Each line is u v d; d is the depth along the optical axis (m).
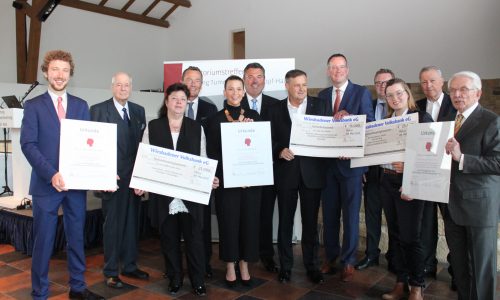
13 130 3.82
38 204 2.32
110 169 2.40
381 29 7.16
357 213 2.81
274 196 2.98
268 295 2.64
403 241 2.36
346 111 2.77
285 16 8.39
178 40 10.20
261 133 2.58
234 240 2.65
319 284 2.82
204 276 2.84
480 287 1.99
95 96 8.00
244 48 9.41
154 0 9.46
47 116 2.30
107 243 2.78
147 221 4.10
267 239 3.06
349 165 2.74
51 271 3.10
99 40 9.09
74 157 2.30
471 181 1.96
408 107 2.39
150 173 2.44
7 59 7.85
